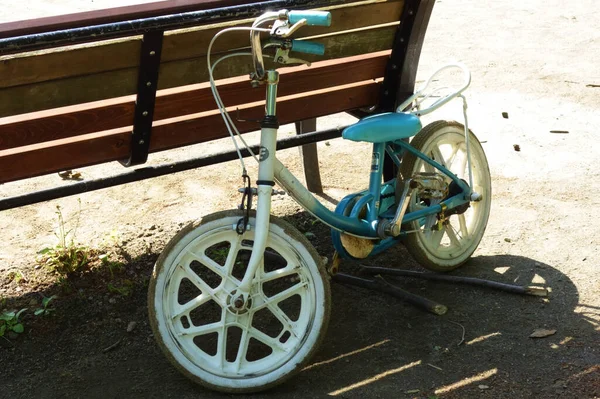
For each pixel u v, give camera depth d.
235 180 4.78
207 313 3.51
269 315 3.47
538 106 5.70
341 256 3.37
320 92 3.61
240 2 3.06
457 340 3.23
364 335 3.29
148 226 4.21
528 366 3.06
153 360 3.18
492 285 3.57
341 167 4.96
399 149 3.64
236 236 2.93
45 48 2.62
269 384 2.90
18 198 3.17
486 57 6.67
